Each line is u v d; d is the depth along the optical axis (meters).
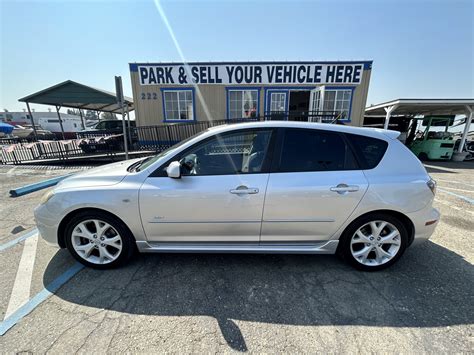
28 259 2.74
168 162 2.39
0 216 3.98
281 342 1.72
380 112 15.48
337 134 2.43
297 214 2.34
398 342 1.72
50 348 1.66
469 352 1.64
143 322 1.89
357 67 10.10
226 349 1.67
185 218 2.36
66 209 2.38
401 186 2.32
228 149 2.41
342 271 2.53
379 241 2.47
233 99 10.68
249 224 2.37
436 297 2.15
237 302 2.10
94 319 1.91
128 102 12.80
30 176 7.31
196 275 2.46
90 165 9.41
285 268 2.58
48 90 11.53
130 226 2.41
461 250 2.94
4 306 2.04
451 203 4.80
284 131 2.43
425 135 12.62
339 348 1.68
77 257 2.53
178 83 10.58
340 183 2.30
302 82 10.35
